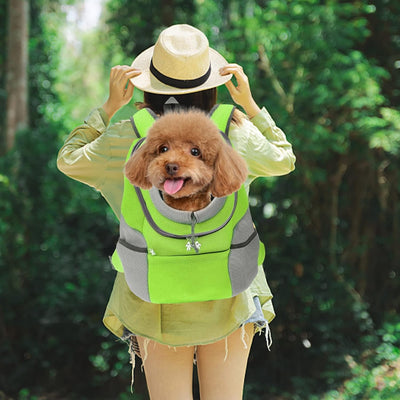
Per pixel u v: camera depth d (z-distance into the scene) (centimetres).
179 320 229
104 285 942
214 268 212
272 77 895
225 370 238
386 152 968
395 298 1016
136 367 890
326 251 947
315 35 852
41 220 954
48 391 892
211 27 1283
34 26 1597
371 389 787
